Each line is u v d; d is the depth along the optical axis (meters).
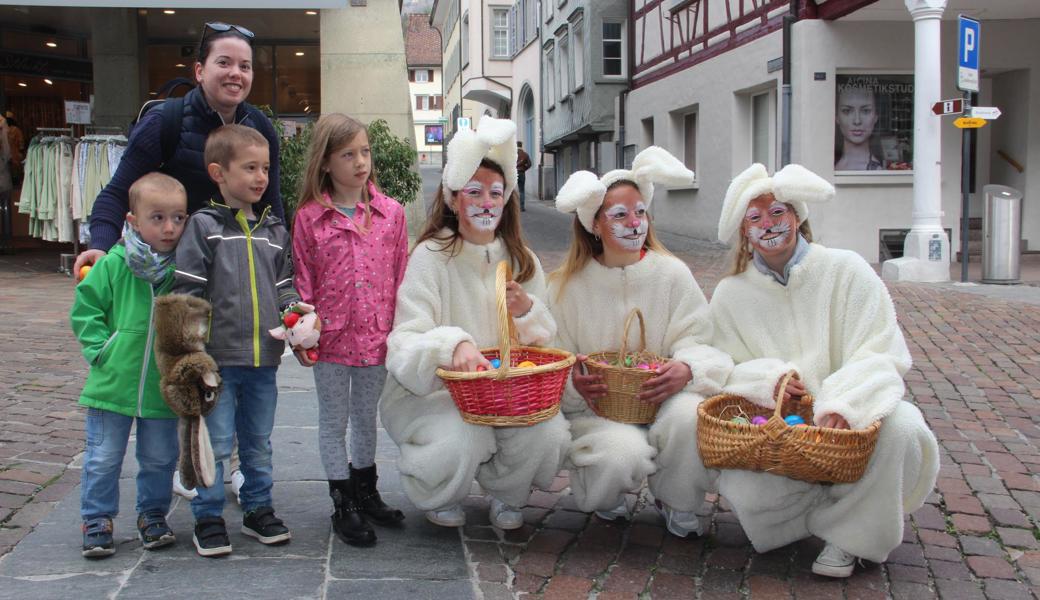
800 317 3.41
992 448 4.78
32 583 3.09
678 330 3.59
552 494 4.15
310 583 3.13
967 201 10.87
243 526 3.58
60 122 16.14
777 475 3.12
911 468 3.14
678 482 3.42
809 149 13.07
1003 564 3.37
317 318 3.31
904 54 13.05
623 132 21.66
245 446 3.52
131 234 3.20
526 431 3.34
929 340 7.63
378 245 3.56
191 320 3.09
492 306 3.59
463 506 3.98
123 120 14.20
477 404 3.15
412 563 3.32
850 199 13.27
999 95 14.27
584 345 3.72
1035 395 5.88
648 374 3.35
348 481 3.55
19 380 6.01
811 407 3.31
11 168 14.89
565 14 25.55
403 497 4.07
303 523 3.71
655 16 19.17
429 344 3.22
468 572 3.25
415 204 13.59
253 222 3.43
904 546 3.54
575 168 27.14
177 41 15.38
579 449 3.43
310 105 15.87
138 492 3.43
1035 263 13.02
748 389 3.32
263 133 3.81
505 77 35.50
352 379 3.62
